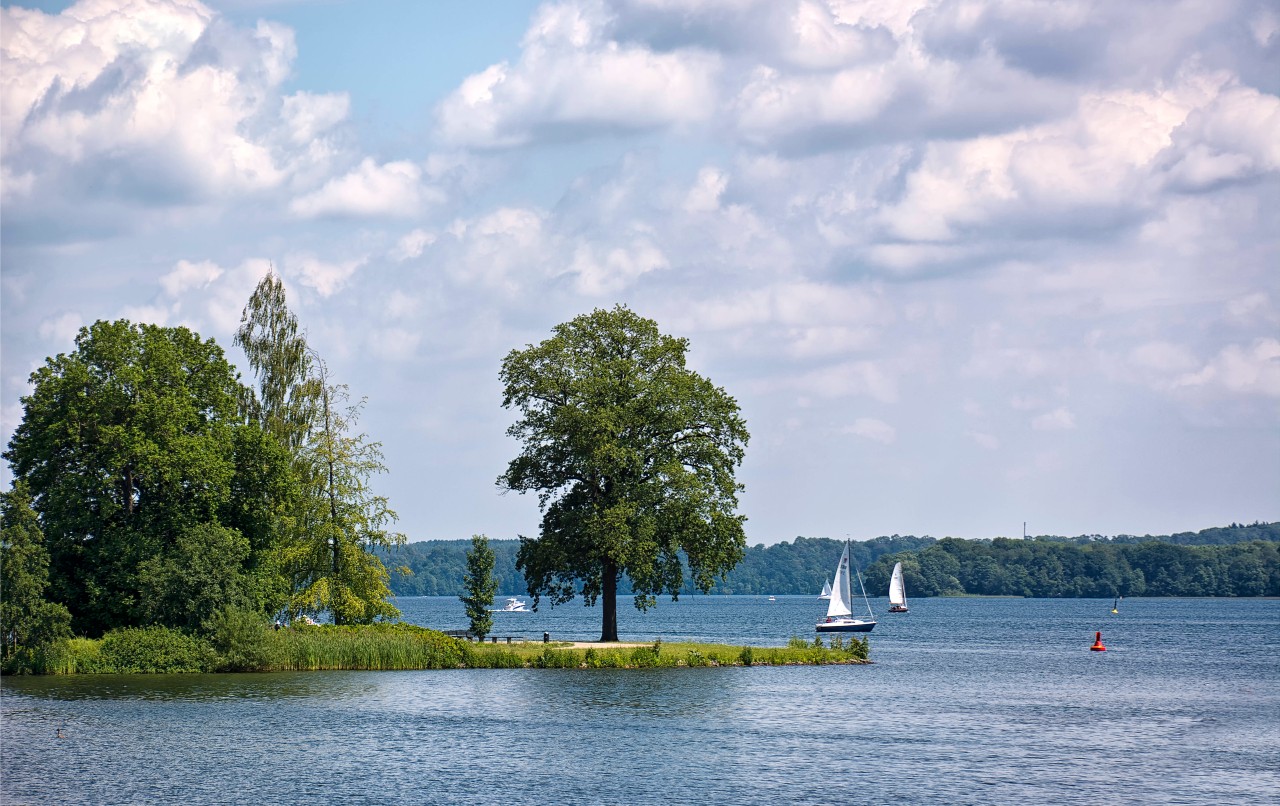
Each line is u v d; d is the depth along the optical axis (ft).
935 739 175.94
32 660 242.37
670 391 279.90
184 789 140.26
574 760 157.69
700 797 137.80
